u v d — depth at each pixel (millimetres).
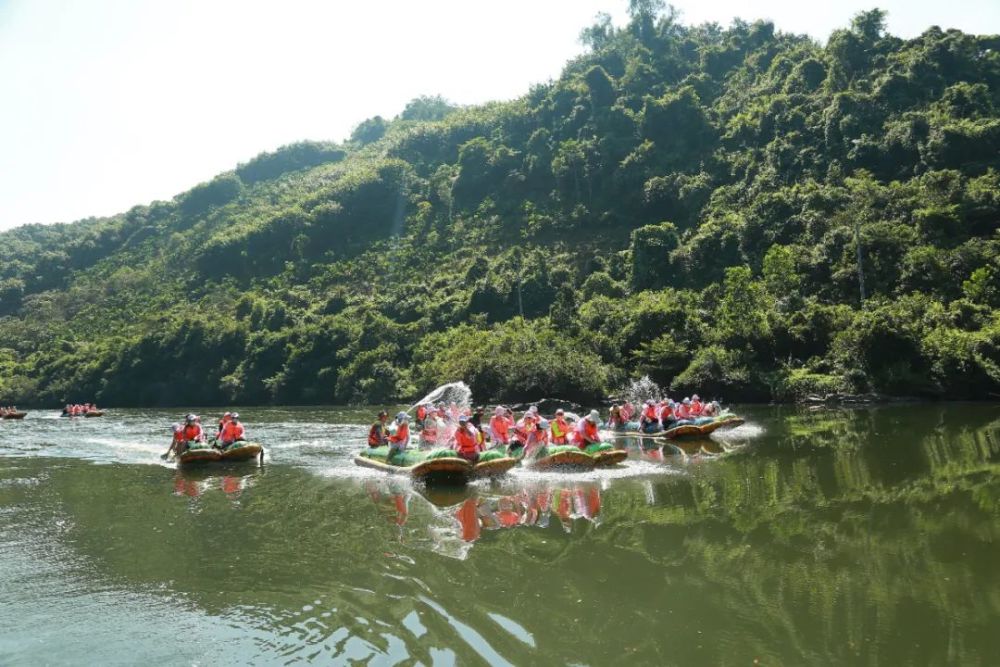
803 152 60062
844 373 34812
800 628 5762
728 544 8336
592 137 78812
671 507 10633
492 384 42219
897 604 6207
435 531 9609
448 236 78188
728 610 6227
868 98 60344
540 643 5656
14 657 5777
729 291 43031
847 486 11523
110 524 10602
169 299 82438
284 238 87438
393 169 96000
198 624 6379
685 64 95188
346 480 14453
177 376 62625
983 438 16891
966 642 5391
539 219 72625
